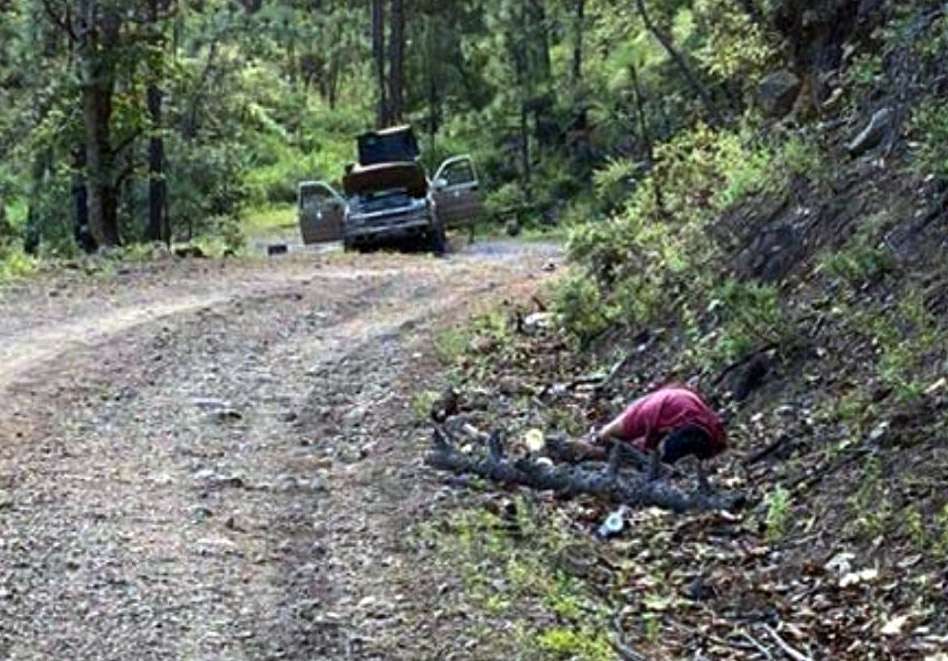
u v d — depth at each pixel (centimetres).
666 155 1337
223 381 1095
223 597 615
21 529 702
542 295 1380
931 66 967
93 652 552
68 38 2506
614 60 2731
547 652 547
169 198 3061
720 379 878
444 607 600
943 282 784
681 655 549
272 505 760
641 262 1165
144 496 771
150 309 1461
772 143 1173
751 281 978
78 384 1062
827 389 791
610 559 662
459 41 3688
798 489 700
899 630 552
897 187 907
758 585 617
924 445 663
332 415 982
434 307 1468
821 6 1229
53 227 2739
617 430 810
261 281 1725
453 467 816
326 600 612
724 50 1452
